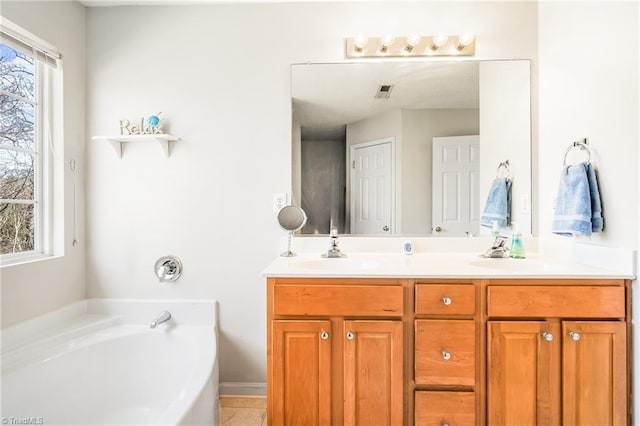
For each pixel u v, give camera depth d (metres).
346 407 1.44
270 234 2.01
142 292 2.03
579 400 1.39
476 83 1.98
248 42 1.99
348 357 1.45
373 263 1.72
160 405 1.79
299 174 2.01
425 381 1.43
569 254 1.72
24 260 1.71
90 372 1.69
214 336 1.87
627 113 1.39
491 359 1.41
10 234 1.68
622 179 1.42
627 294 1.40
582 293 1.41
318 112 2.00
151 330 1.88
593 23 1.55
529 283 1.43
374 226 2.01
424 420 1.43
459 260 1.77
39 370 1.51
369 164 2.01
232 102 2.00
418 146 2.00
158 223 2.02
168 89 2.00
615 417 1.39
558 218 1.61
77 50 1.96
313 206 2.01
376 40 1.97
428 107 1.99
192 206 2.01
